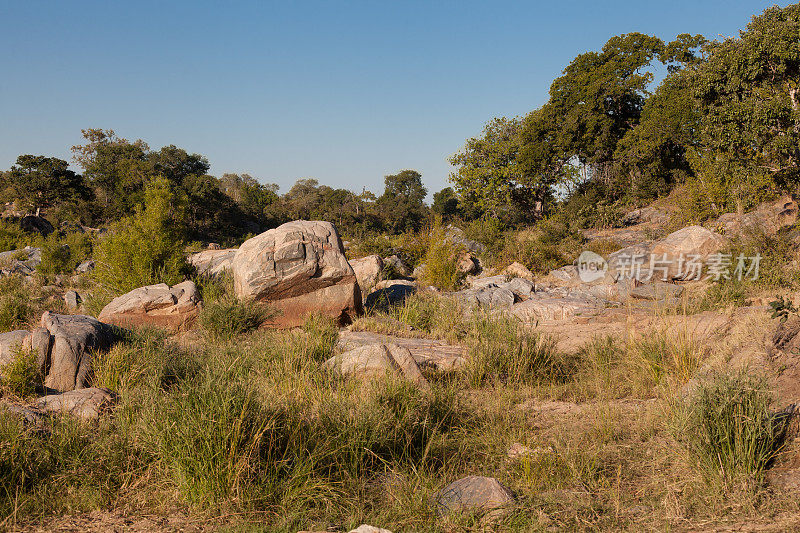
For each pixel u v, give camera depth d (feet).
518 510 11.81
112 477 13.98
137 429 15.34
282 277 36.35
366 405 17.21
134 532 11.53
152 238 44.93
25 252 74.95
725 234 64.03
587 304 45.14
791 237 54.44
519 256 74.18
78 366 22.41
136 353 24.62
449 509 12.11
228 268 45.93
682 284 52.31
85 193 246.27
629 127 140.56
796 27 71.46
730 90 77.15
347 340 29.60
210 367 22.50
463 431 18.10
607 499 12.46
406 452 15.96
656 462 14.15
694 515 11.21
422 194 440.04
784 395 16.16
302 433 15.81
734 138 73.72
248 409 14.78
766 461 12.87
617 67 133.49
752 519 10.56
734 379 14.40
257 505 12.85
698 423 13.57
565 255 74.28
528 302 46.57
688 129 113.91
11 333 23.24
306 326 32.65
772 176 73.31
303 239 37.68
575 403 21.54
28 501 12.75
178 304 35.09
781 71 72.59
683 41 128.88
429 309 40.24
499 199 150.00
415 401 18.51
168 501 13.12
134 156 286.66
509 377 24.72
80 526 11.82
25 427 15.61
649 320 32.19
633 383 22.44
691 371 21.31
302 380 21.21
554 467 14.40
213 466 13.29
